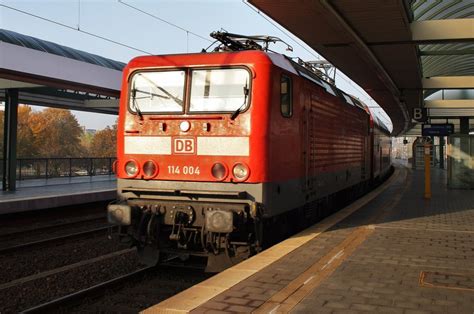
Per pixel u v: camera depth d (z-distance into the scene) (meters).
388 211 12.37
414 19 15.70
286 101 8.34
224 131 7.60
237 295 5.11
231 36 9.05
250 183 7.46
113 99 23.86
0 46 14.48
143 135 8.07
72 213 15.73
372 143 20.02
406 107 32.66
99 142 68.75
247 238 7.67
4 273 8.38
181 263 8.31
